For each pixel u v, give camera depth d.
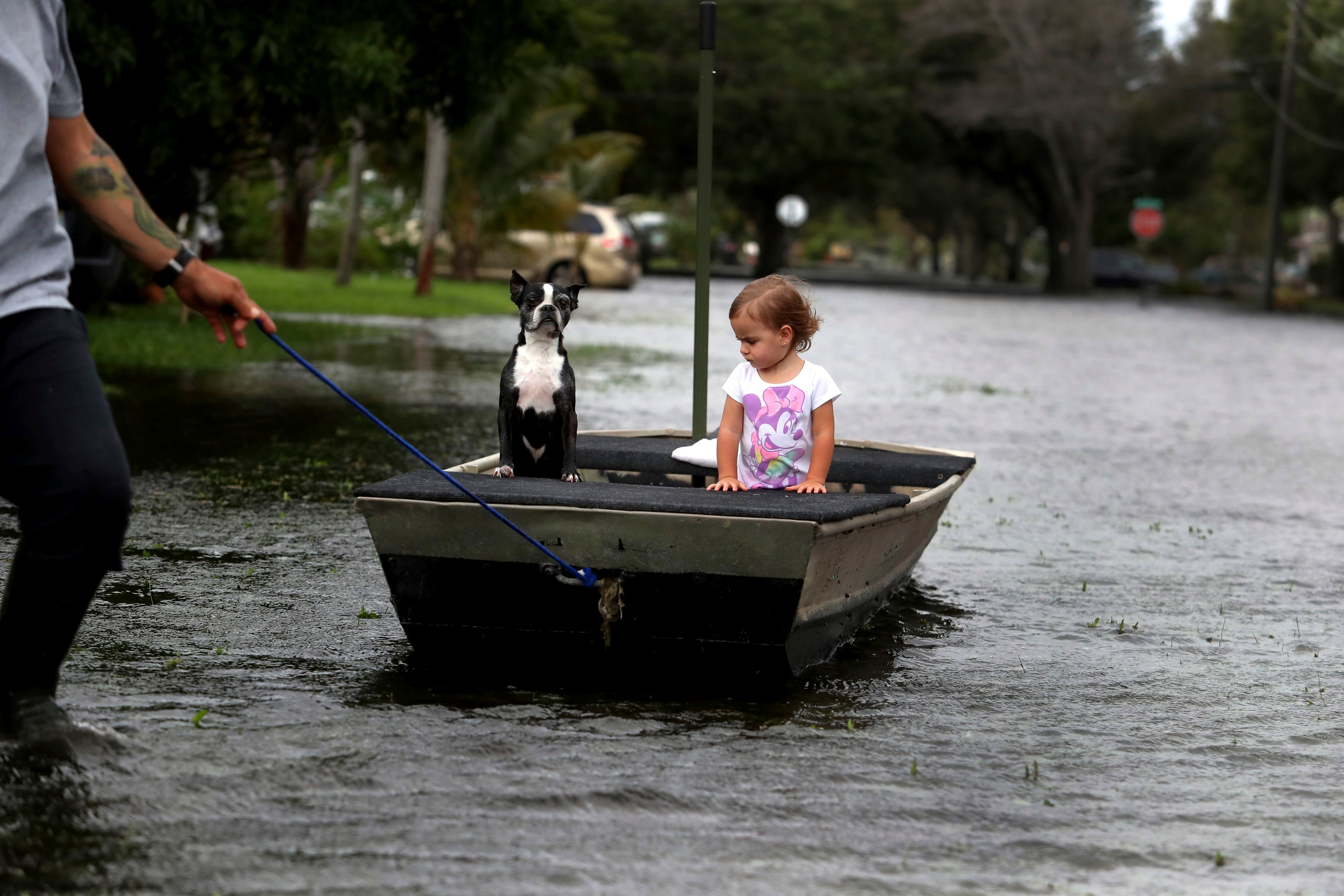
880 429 25.64
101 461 7.49
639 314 56.38
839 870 6.83
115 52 23.64
